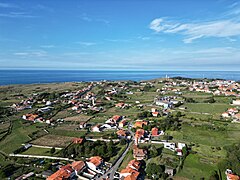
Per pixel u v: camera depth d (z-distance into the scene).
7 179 80.00
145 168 86.00
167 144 105.06
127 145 111.25
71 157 97.69
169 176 79.38
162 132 126.38
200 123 138.25
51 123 154.88
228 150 95.50
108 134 126.75
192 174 80.38
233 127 128.75
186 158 93.12
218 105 184.25
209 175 79.44
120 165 90.12
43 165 91.12
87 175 83.38
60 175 78.06
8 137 126.81
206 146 103.94
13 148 110.19
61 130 138.75
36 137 125.06
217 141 109.56
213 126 130.00
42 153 102.81
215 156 93.44
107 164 90.75
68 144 113.06
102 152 99.44
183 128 130.00
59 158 97.19
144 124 139.88
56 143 115.12
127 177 76.75
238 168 79.00
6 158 99.06
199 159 91.56
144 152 95.88
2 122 156.12
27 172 85.44
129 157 97.06
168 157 93.88
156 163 89.12
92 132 134.25
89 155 99.31
